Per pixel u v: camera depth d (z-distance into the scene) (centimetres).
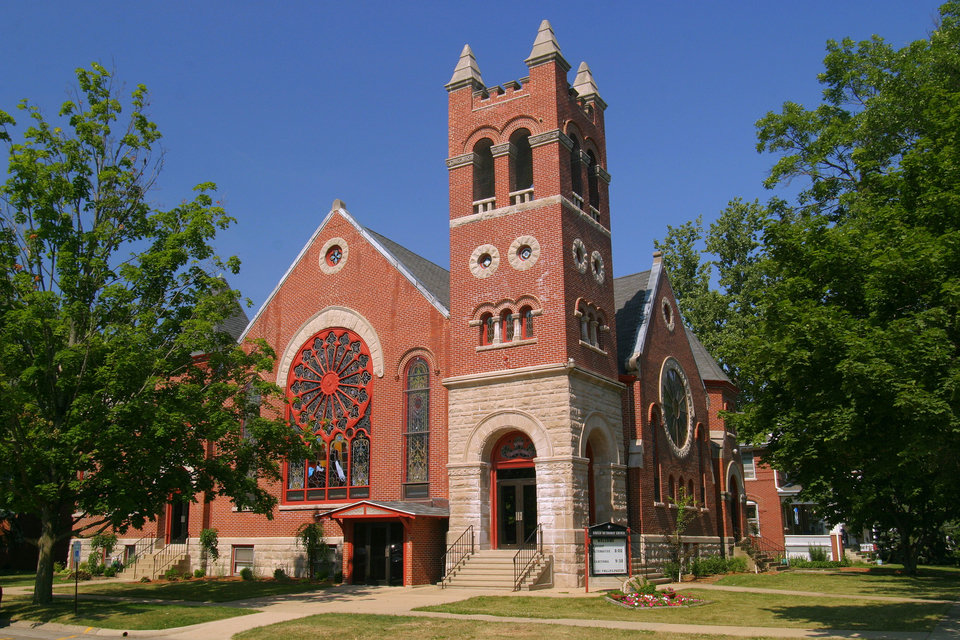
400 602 2386
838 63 3497
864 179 2466
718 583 3088
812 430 1823
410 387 3306
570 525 2711
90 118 2745
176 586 3114
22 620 2230
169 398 2512
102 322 2650
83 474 3047
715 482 4231
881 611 2141
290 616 2136
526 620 1994
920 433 1560
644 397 3394
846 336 1655
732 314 5928
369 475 3309
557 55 3206
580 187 3297
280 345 3697
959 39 2941
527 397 2889
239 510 2725
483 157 3422
